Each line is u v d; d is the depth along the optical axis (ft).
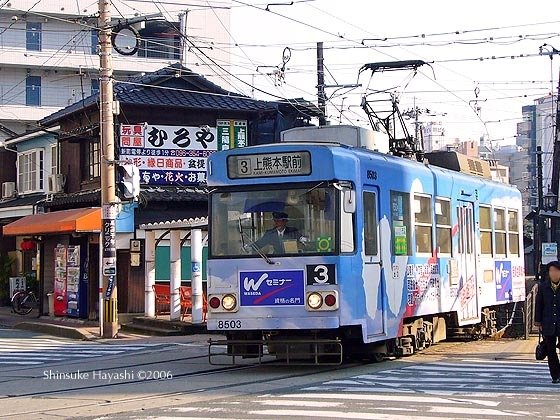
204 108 101.65
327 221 46.62
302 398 38.34
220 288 47.78
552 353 42.91
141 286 95.50
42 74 195.93
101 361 60.49
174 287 83.30
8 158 131.85
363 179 49.39
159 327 82.89
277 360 55.06
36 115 194.08
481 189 70.28
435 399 37.60
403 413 33.88
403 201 54.70
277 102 107.04
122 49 80.38
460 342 70.38
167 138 100.78
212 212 48.65
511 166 258.37
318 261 46.29
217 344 48.37
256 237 47.57
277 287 46.78
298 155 47.24
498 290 73.31
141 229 90.02
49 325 89.30
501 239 75.10
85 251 98.02
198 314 80.48
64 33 194.29
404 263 54.13
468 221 66.95
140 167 99.30
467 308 65.72
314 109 106.93
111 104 78.84
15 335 86.99
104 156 78.84
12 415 36.70
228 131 104.01
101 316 80.28
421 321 58.29
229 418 33.45
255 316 46.98
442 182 61.67
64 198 105.50
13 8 187.93
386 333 50.96
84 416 35.58
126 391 43.24
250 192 48.06
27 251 126.52
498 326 77.87
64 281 101.81
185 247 97.35
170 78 103.50
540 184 125.18
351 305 46.93
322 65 98.22
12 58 189.78
